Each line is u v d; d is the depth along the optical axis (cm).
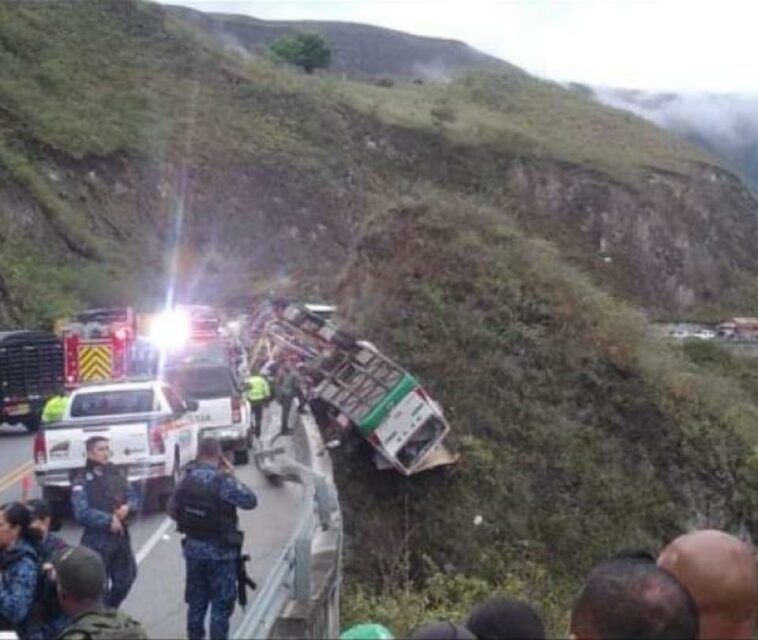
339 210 9256
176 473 1762
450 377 3459
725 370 5534
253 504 969
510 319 3653
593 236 11319
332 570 1244
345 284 3909
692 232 11950
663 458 3525
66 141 7362
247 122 9369
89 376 3089
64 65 8350
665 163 12538
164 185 8056
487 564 2825
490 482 3042
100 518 972
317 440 2181
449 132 11162
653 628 368
